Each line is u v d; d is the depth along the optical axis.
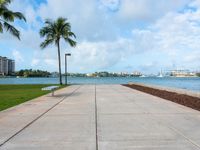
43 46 40.75
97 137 6.61
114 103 13.86
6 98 17.12
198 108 11.87
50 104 13.52
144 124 8.17
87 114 10.19
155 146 5.81
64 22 40.41
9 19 28.84
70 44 41.31
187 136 6.66
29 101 15.05
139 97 17.48
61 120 8.95
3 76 147.50
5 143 6.14
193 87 39.06
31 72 150.38
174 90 21.02
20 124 8.30
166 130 7.32
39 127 7.84
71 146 5.86
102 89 26.83
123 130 7.35
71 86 34.09
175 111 10.93
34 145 5.96
